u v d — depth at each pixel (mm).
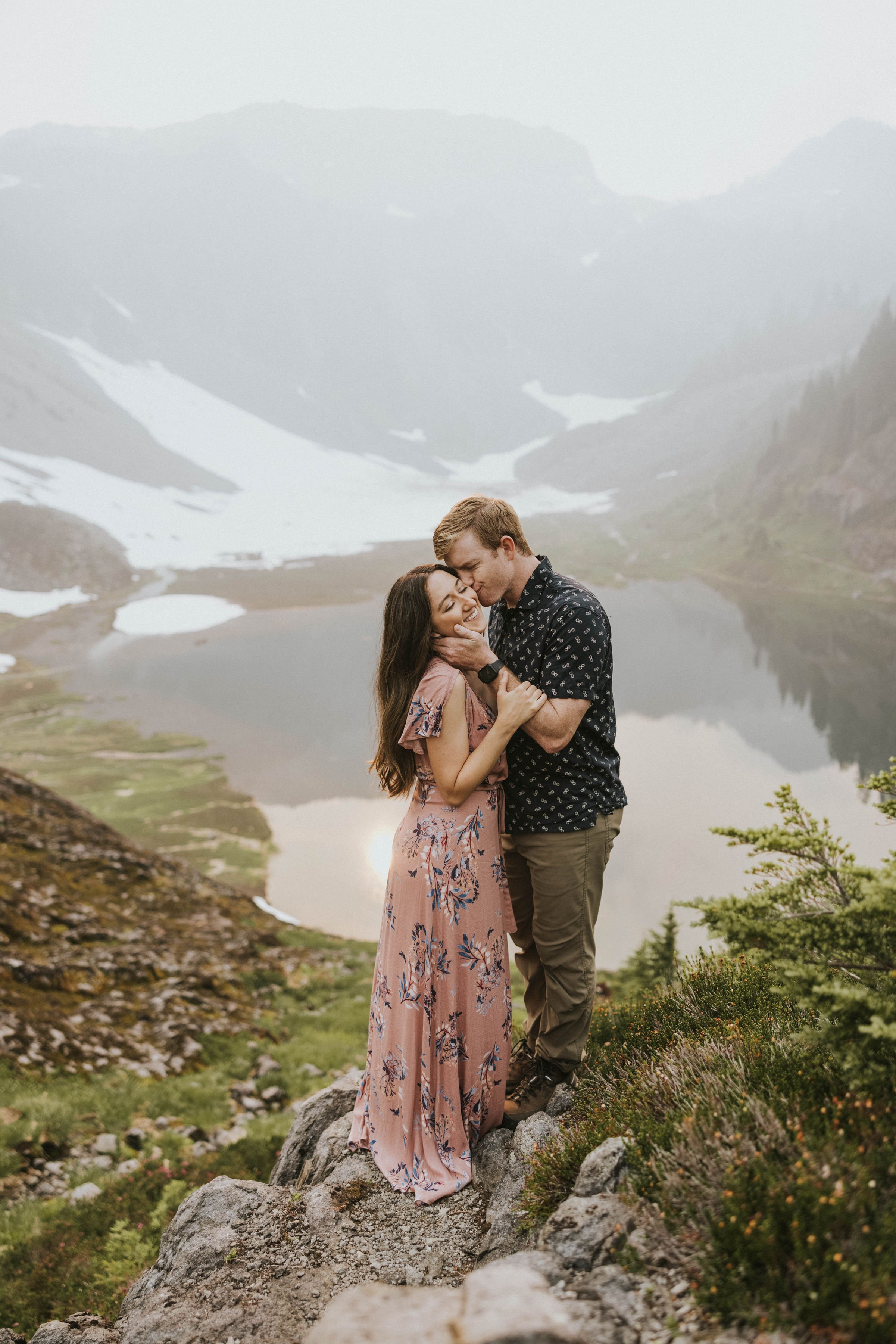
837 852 2789
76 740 63719
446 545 3264
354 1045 14617
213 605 130375
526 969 4055
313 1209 3348
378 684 3438
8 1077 10602
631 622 117000
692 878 40469
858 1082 2451
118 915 18688
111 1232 7055
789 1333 1955
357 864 40625
